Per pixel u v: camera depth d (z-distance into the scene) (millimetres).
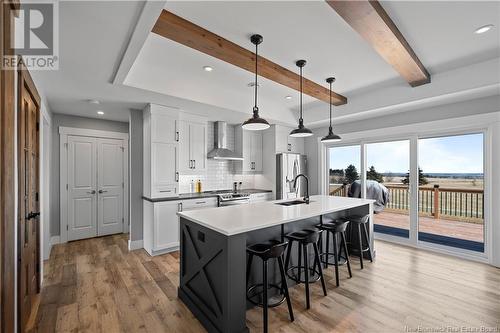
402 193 4301
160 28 1925
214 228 1860
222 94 3736
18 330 1561
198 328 1973
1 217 1094
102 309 2211
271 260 2482
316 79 3355
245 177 5531
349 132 4762
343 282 2723
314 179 5438
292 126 5223
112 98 3279
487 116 3174
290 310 2029
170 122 3771
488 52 2625
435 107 3668
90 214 4422
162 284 2701
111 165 4656
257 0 1771
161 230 3607
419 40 2369
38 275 2494
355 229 3582
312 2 1807
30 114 2143
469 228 3938
